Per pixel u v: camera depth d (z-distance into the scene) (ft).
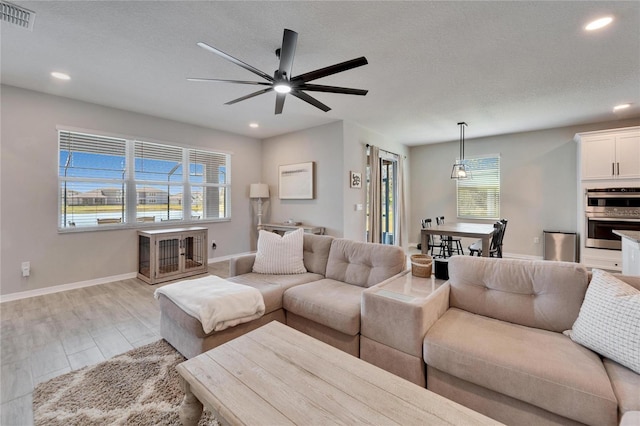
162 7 6.47
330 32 7.38
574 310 5.29
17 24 7.00
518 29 7.22
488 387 4.48
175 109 13.57
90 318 9.12
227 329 6.60
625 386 3.74
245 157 19.15
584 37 7.54
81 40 7.79
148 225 14.55
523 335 5.20
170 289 7.38
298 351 4.64
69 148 12.18
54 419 4.93
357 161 16.67
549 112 13.89
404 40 7.73
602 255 14.43
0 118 10.50
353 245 9.07
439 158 21.89
